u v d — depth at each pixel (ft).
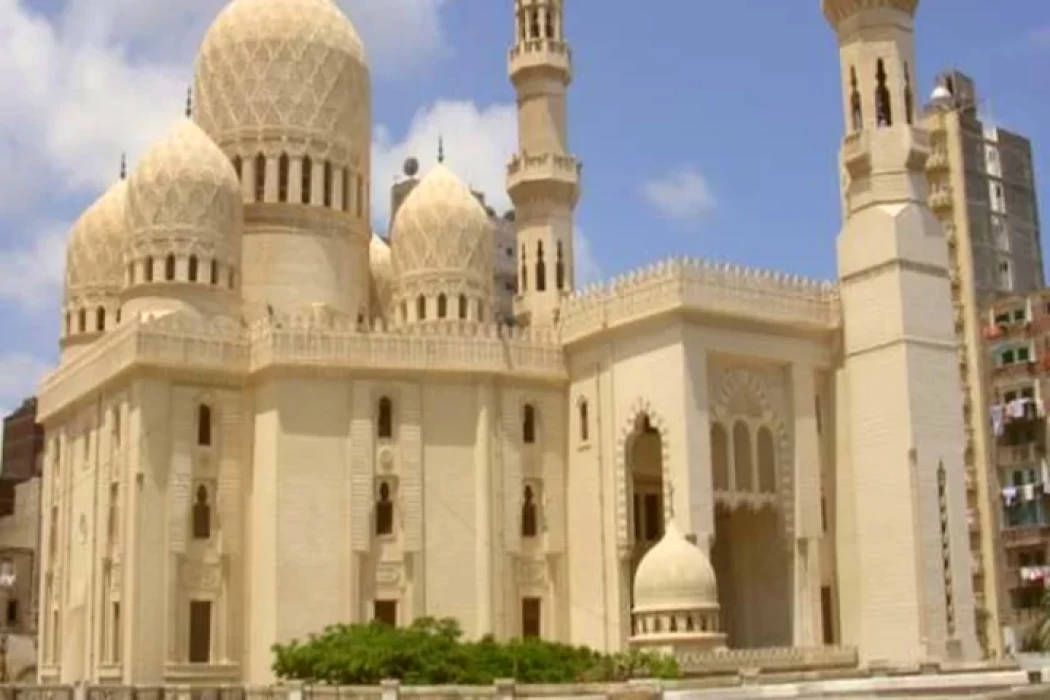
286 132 271.28
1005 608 319.68
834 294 249.34
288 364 230.89
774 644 240.32
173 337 231.09
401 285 273.75
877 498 234.58
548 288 275.18
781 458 240.94
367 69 287.69
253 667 225.56
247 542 233.14
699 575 212.84
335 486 232.12
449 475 240.94
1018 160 380.37
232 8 279.49
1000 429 326.85
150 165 252.83
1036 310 327.26
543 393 252.83
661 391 231.91
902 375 232.94
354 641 185.37
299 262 267.59
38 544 383.45
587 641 241.35
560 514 249.96
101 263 287.28
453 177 278.46
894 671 201.16
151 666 219.82
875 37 247.29
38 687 187.83
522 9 288.10
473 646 189.88
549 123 281.95
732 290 235.61
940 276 242.37
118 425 237.66
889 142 244.01
